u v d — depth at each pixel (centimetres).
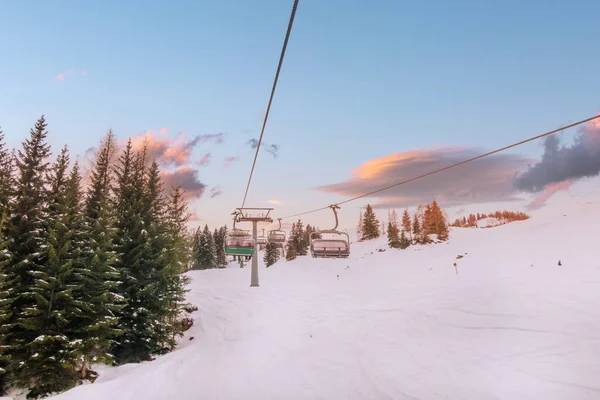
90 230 1903
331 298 2959
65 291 1600
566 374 1016
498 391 927
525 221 8719
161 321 2309
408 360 1236
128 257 2170
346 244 2850
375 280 4559
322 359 1297
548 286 2684
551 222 7500
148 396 1016
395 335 1597
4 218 1555
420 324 1784
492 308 2039
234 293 3606
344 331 1720
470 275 4041
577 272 3262
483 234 7981
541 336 1430
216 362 1345
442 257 6219
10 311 1566
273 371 1188
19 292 1647
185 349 1783
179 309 2517
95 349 1712
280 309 2520
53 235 1647
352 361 1258
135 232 2267
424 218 8694
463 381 1008
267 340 1641
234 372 1202
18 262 1659
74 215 1842
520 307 2020
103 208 1911
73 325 1709
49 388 1553
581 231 5956
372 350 1381
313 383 1065
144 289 2062
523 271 3791
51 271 1645
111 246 1862
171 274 2456
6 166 1802
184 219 3052
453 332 1594
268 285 4247
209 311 2936
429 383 1011
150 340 2084
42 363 1538
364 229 11175
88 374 1705
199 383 1112
